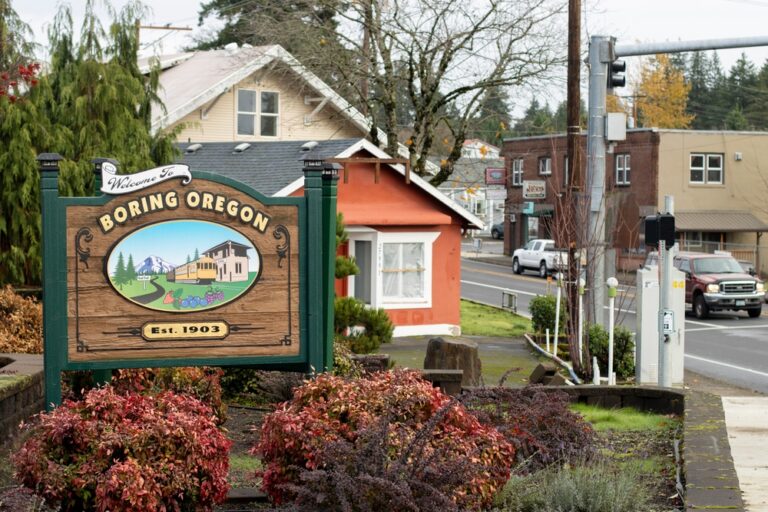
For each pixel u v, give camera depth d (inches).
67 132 844.6
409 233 1076.5
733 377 852.6
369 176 1058.7
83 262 384.5
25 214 810.8
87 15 884.0
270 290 401.7
